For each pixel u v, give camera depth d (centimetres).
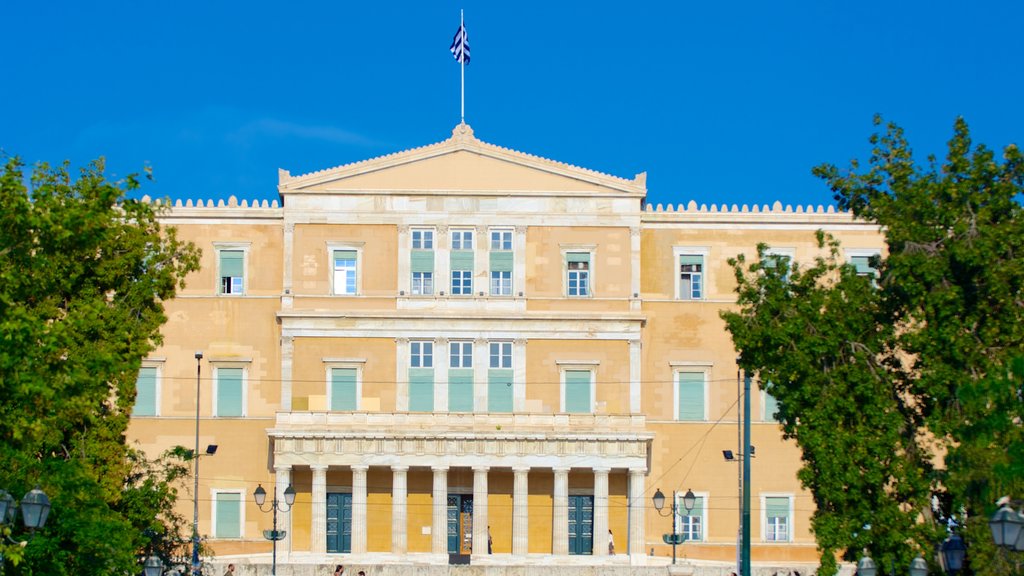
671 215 11900
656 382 11781
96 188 7531
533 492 11625
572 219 11838
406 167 11862
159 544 9481
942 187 6850
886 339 6981
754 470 11662
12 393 5969
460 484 11588
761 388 7175
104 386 7725
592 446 11412
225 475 11612
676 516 11631
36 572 6744
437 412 11531
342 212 11812
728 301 11856
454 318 11681
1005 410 6369
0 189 6162
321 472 11362
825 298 7044
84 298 8150
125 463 8406
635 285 11788
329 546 11544
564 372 11700
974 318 6750
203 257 11819
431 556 11325
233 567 10031
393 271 11775
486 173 11862
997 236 6662
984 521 6203
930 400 6894
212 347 11750
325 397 11644
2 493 5538
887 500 6662
